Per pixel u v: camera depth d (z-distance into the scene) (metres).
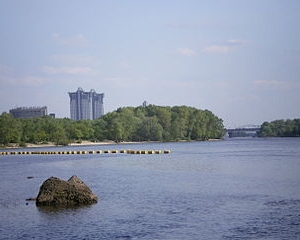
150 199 54.44
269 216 42.97
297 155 138.00
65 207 49.31
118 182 73.75
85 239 36.56
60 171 98.44
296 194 55.81
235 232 37.59
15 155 182.00
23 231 39.62
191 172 89.06
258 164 104.88
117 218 43.62
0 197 58.38
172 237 36.59
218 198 54.06
